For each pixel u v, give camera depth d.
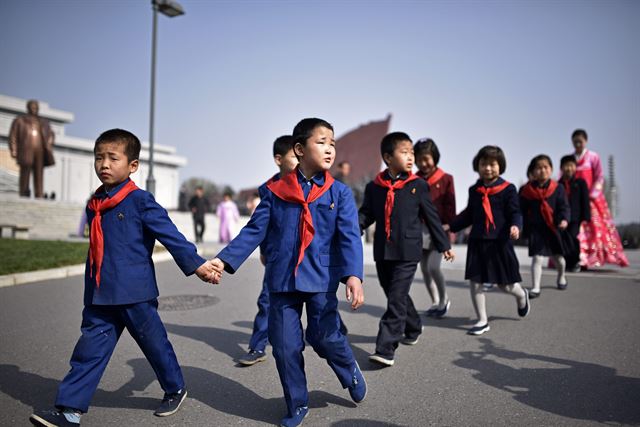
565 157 7.96
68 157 38.16
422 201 4.10
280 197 2.88
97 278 2.73
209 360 3.95
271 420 2.83
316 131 2.83
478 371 3.62
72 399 2.58
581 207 7.87
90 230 2.81
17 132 22.03
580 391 3.21
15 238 15.28
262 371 3.69
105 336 2.79
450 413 2.88
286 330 2.79
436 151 5.55
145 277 2.80
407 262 3.96
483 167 4.99
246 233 2.86
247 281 7.94
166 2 13.69
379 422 2.77
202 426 2.74
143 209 2.80
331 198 2.88
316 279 2.77
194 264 2.74
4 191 28.66
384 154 4.20
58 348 4.28
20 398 3.19
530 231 6.54
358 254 2.81
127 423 2.79
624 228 21.25
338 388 3.31
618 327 4.86
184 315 5.55
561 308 5.73
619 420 2.77
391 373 3.59
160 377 2.91
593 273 8.39
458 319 5.31
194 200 18.19
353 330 4.89
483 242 4.82
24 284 7.52
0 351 4.19
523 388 3.27
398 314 3.82
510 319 5.25
